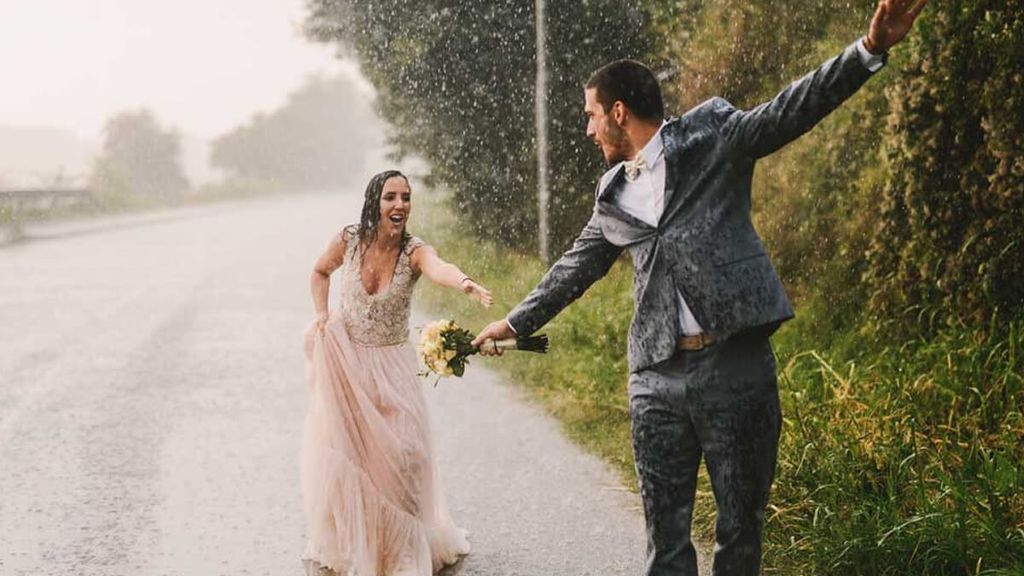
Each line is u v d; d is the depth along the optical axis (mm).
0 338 10141
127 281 14891
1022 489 4164
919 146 6297
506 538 4734
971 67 5992
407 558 4125
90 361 9023
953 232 6211
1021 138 5680
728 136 3035
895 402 5285
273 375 8492
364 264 4281
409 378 4312
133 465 5934
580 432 6551
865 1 8992
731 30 11055
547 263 13258
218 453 6188
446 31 15227
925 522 3936
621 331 8844
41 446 6324
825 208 8492
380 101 16391
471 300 12188
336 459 4105
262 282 14883
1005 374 5184
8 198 25781
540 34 13031
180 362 9008
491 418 6973
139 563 4477
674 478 3205
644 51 13836
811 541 4215
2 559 4520
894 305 6695
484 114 15500
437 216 20031
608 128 3189
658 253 3076
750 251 3023
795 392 5707
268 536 4801
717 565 3180
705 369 3051
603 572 4316
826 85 2863
